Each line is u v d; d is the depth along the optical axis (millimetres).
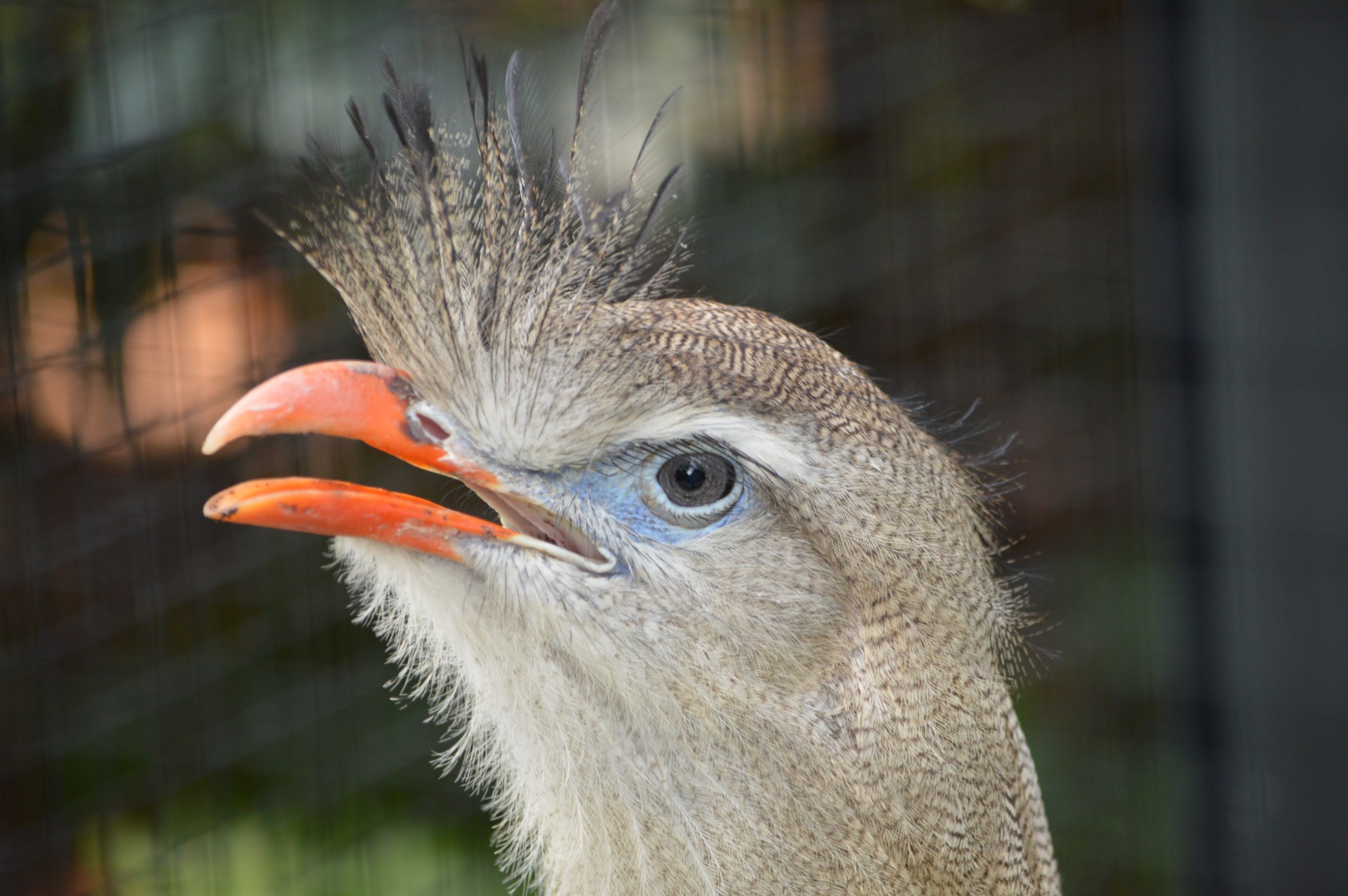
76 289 7234
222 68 7402
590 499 3445
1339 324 6172
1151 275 7352
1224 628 6934
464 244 3605
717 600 3355
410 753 7926
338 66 7281
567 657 3400
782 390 3381
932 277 8789
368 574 3693
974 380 8750
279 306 7695
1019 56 8820
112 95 7352
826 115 8562
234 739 7848
